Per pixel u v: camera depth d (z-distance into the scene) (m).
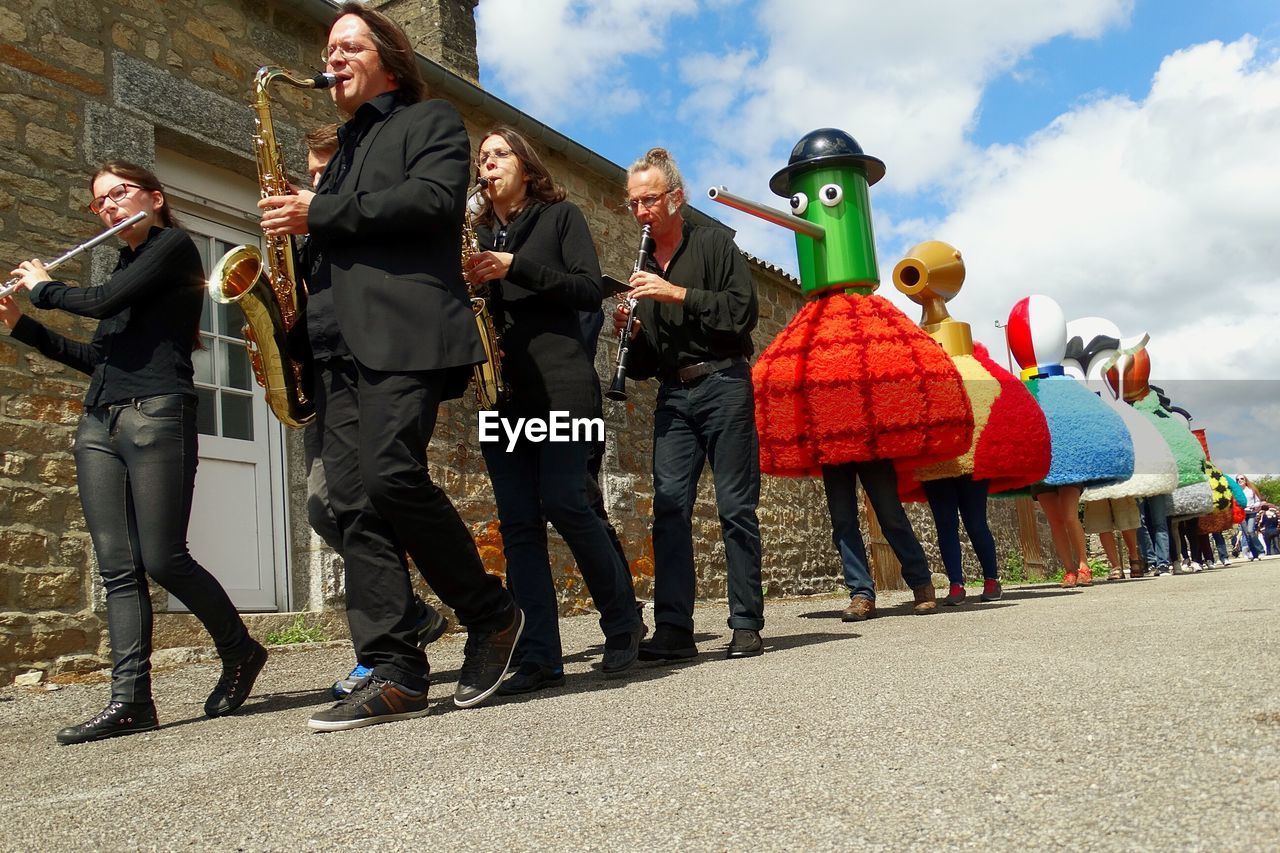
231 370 6.14
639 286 4.14
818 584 11.20
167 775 2.44
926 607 5.96
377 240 2.98
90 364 3.74
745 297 4.23
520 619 3.29
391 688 2.95
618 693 3.21
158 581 3.46
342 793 2.05
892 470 5.96
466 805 1.88
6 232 5.11
